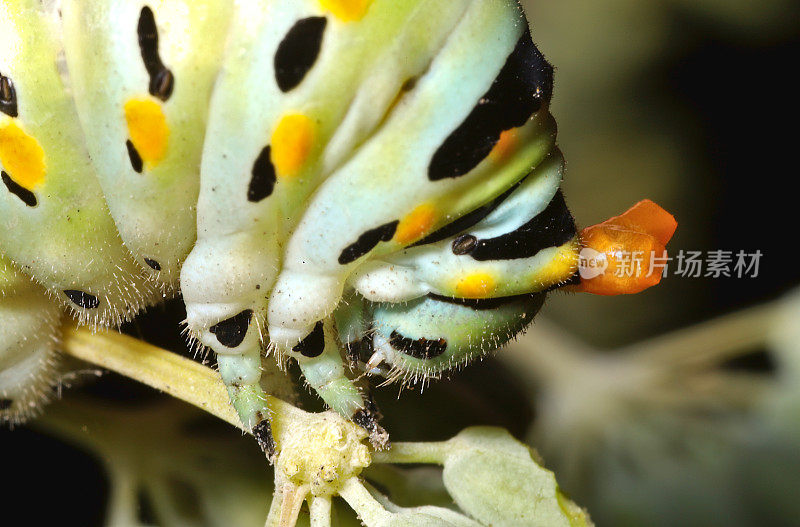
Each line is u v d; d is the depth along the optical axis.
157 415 0.07
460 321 0.06
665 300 0.10
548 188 0.06
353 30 0.06
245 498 0.07
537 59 0.06
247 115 0.06
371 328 0.06
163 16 0.06
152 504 0.07
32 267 0.06
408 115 0.06
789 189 0.10
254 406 0.06
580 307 0.10
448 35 0.06
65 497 0.07
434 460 0.06
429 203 0.06
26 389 0.07
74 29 0.06
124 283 0.06
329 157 0.06
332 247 0.06
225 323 0.06
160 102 0.06
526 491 0.06
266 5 0.06
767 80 0.10
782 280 0.10
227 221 0.06
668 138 0.10
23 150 0.06
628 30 0.10
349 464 0.06
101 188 0.06
